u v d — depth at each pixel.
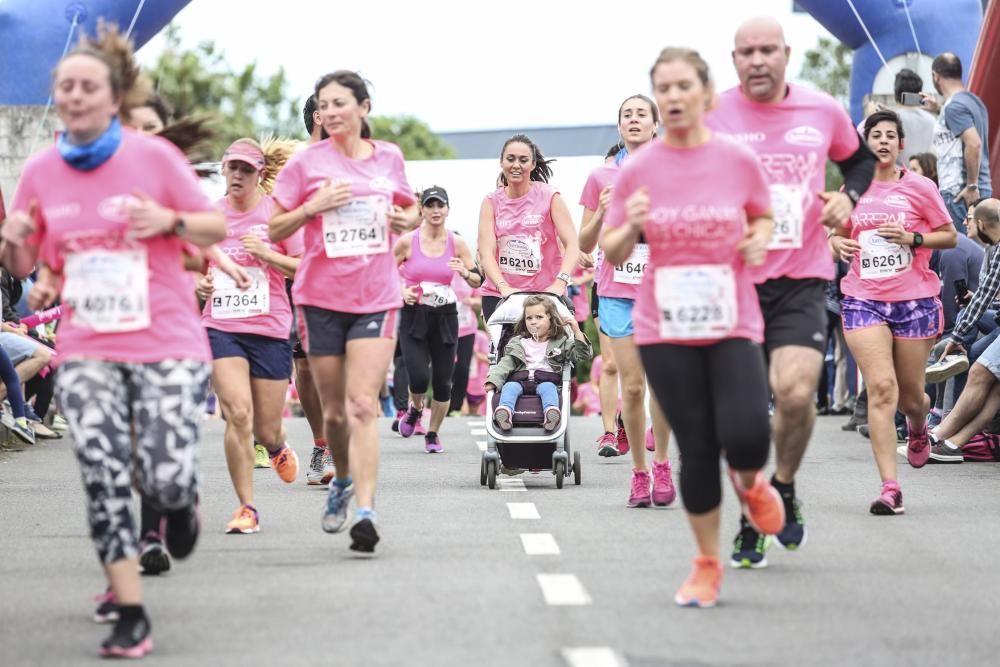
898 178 14.95
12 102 26.08
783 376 10.91
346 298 11.80
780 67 11.29
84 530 13.68
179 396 8.91
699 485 9.66
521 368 16.66
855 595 10.16
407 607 9.73
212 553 12.05
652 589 10.30
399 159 12.13
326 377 11.96
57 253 9.02
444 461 19.77
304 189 11.96
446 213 21.22
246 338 13.40
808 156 11.30
